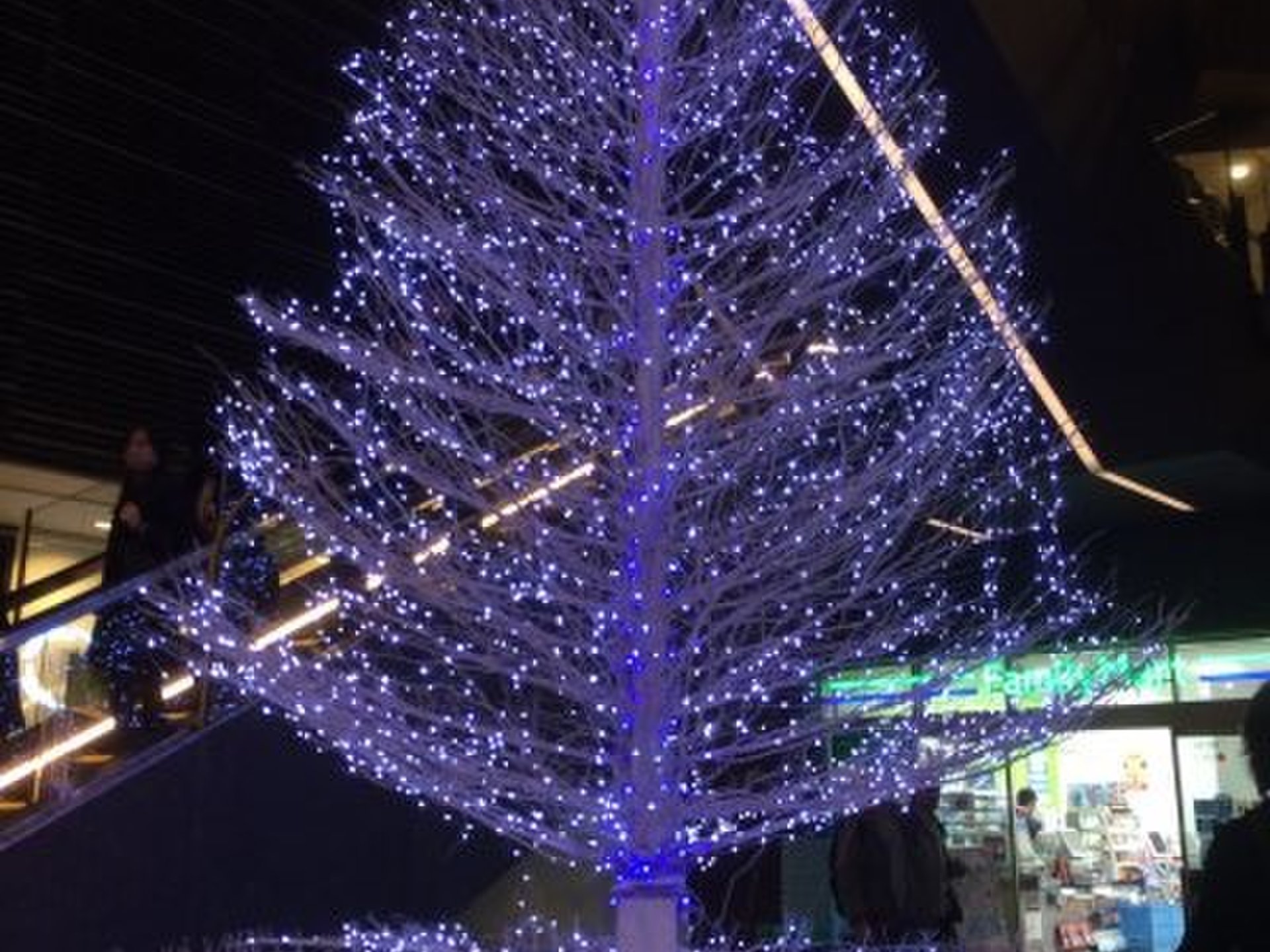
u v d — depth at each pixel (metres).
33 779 6.61
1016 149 9.66
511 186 7.13
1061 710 6.12
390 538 6.01
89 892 6.05
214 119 12.98
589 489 5.88
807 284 5.91
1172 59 13.57
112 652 7.28
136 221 12.26
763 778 6.56
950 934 8.30
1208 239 11.59
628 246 6.27
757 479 6.21
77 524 12.85
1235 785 11.73
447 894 7.68
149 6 12.51
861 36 8.30
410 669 6.78
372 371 5.82
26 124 11.52
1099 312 10.28
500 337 6.93
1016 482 8.53
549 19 6.45
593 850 5.64
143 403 12.14
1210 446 10.22
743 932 9.14
